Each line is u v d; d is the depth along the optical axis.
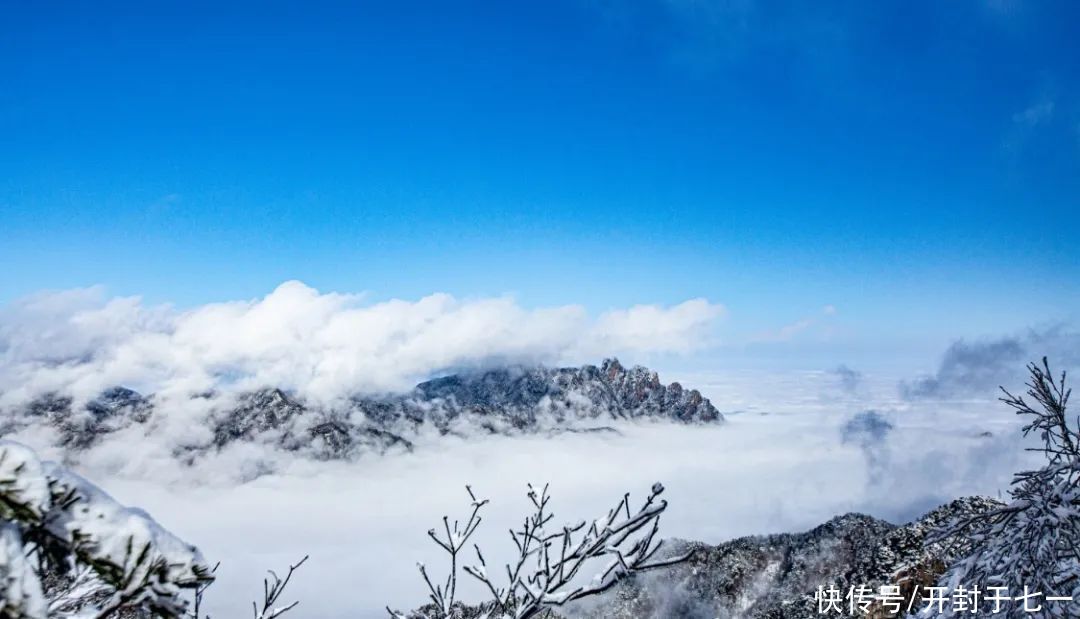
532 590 3.30
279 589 3.76
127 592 1.70
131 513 1.80
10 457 1.56
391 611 4.41
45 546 1.67
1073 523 8.15
